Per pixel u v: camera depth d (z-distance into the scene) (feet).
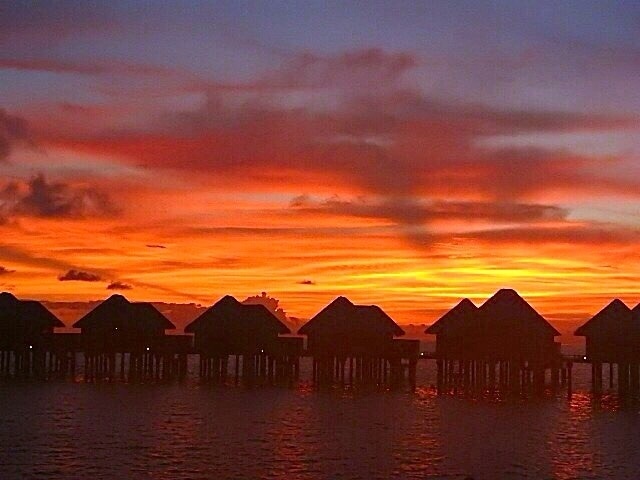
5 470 136.77
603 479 136.67
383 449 155.12
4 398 217.77
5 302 268.82
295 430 172.65
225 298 263.49
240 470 138.31
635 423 188.14
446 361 257.34
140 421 181.27
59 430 169.78
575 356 256.11
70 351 274.16
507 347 245.24
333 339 256.11
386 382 266.98
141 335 265.75
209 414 192.24
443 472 139.54
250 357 259.80
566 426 183.01
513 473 139.74
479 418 193.06
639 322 241.96
